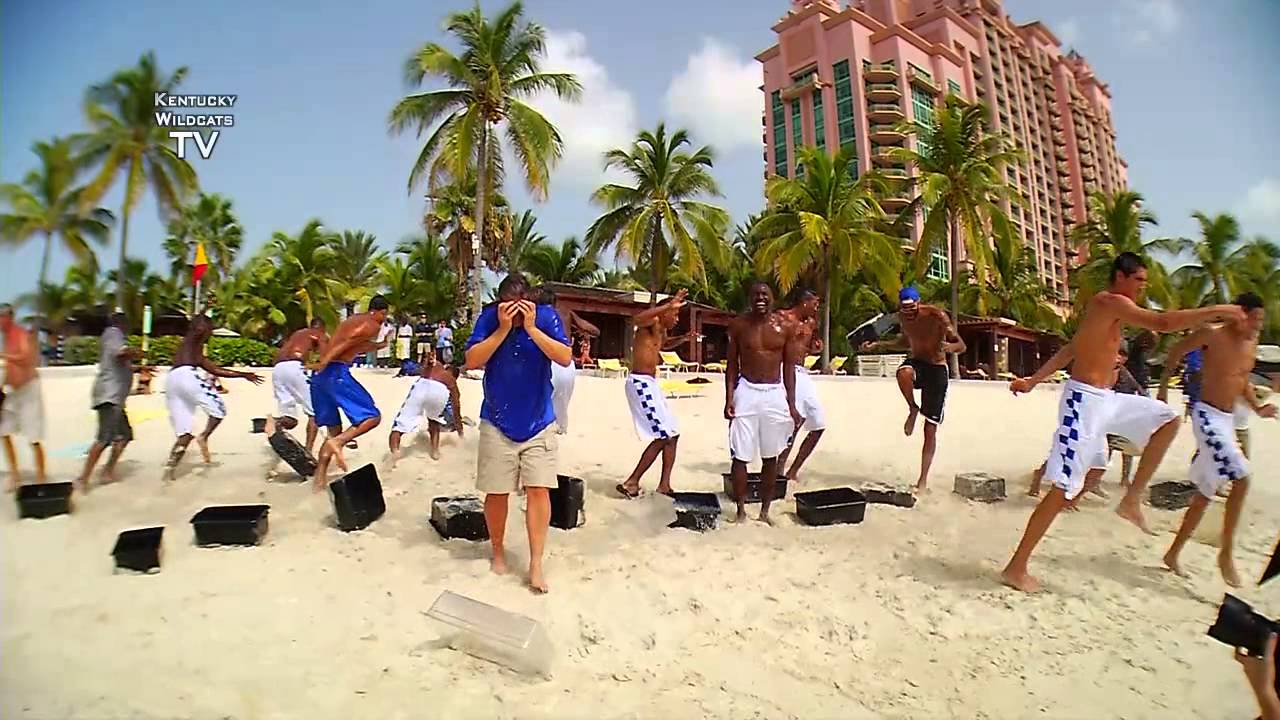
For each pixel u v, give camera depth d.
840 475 8.61
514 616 3.78
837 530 6.14
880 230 36.81
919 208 36.81
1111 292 5.04
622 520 6.38
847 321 43.50
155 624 3.97
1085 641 4.02
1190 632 4.15
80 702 3.11
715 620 4.25
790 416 6.38
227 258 49.91
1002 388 22.89
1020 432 12.42
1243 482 4.96
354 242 55.62
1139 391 8.24
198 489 7.25
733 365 6.48
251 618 4.10
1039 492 7.68
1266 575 3.14
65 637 3.77
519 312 4.66
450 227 42.12
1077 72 115.19
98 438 7.13
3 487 7.16
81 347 29.39
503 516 4.98
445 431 10.97
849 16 79.75
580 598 4.52
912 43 82.12
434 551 5.41
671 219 34.28
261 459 8.91
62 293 37.09
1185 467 9.27
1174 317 4.79
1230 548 4.98
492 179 27.84
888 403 17.03
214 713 3.08
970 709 3.30
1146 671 3.68
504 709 3.22
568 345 4.89
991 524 6.39
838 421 13.88
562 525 6.09
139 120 30.44
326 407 7.50
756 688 3.47
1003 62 96.12
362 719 3.09
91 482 7.46
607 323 34.03
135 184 30.12
